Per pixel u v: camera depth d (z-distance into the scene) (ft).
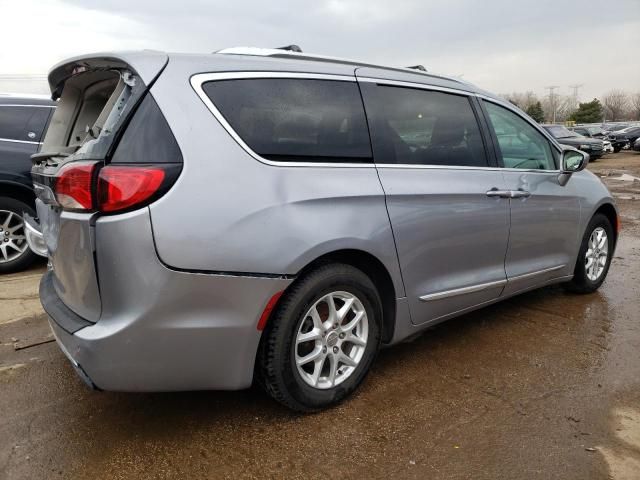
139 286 6.80
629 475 7.28
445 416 8.74
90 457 7.63
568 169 13.38
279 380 8.04
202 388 7.66
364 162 9.04
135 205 6.75
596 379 10.05
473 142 11.23
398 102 9.94
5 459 7.57
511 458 7.63
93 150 7.19
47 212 8.46
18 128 17.47
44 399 9.29
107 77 8.57
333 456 7.68
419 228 9.59
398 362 10.78
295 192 7.92
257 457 7.64
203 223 7.04
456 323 13.03
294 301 7.97
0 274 17.37
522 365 10.66
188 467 7.41
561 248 13.56
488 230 11.06
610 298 15.05
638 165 70.95
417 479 7.20
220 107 7.62
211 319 7.28
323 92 8.86
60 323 7.55
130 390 7.17
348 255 8.74
